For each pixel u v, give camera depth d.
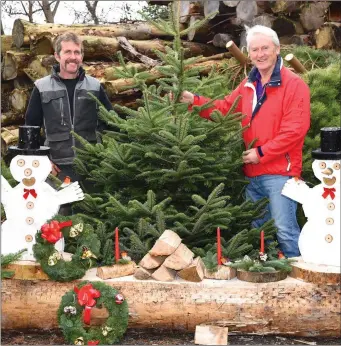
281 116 4.94
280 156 4.93
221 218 4.57
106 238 4.64
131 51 7.85
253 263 4.35
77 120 5.56
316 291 4.27
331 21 8.57
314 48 8.20
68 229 4.40
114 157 4.77
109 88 7.19
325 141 4.34
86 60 7.95
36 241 4.33
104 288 4.22
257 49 4.90
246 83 5.12
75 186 4.47
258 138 5.03
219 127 4.82
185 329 4.32
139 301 4.28
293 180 4.48
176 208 4.91
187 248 4.45
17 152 4.42
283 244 4.95
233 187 5.14
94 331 4.19
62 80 5.57
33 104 5.61
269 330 4.30
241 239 4.68
